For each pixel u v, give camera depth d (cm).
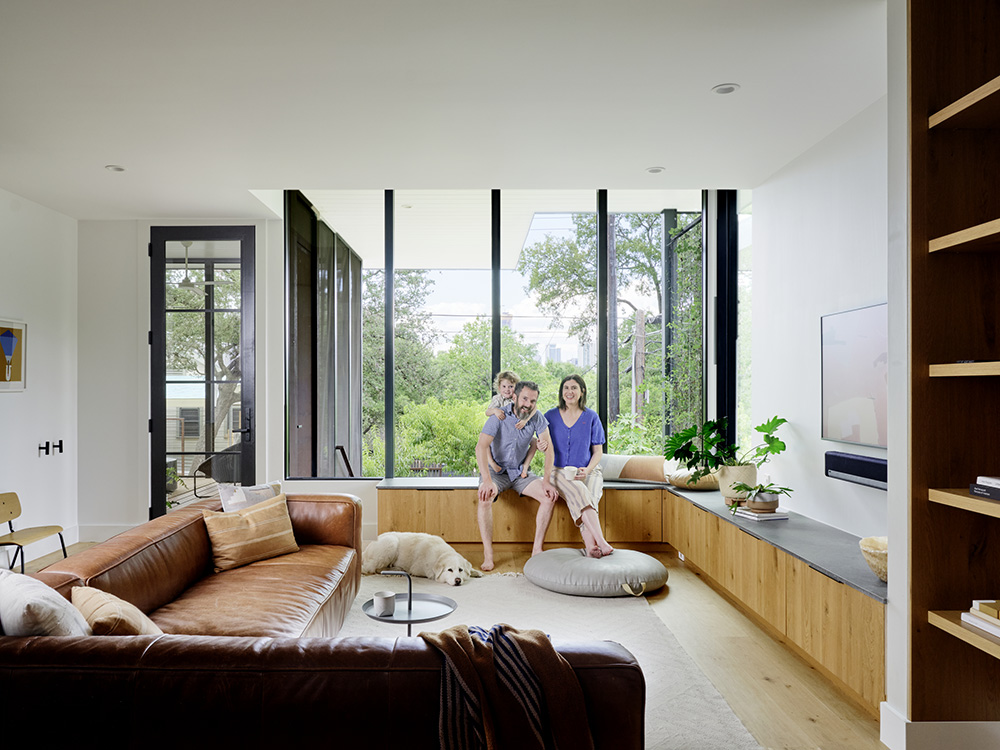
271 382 590
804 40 277
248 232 590
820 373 398
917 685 238
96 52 283
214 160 427
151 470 591
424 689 153
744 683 304
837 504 381
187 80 310
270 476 589
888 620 250
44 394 548
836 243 380
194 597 297
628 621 379
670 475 532
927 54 236
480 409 597
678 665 321
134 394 593
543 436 505
